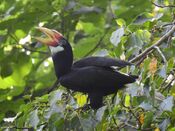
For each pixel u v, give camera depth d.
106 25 18.80
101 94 11.38
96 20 18.72
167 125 10.49
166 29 12.38
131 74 11.19
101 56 11.82
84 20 18.30
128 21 16.42
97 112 10.77
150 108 10.45
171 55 11.63
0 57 17.02
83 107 11.23
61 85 11.71
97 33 18.78
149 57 11.37
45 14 16.83
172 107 10.50
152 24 12.45
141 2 17.11
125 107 10.98
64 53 11.75
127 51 11.97
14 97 16.19
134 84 10.70
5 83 17.11
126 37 12.07
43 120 11.10
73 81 11.41
